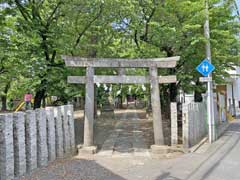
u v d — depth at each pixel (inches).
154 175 304.5
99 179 291.0
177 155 410.6
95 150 425.4
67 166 345.1
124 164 359.3
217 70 697.6
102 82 454.0
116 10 527.2
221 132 667.4
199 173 308.8
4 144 277.6
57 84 525.7
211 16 606.2
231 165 344.2
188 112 463.5
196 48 585.6
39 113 342.6
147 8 581.0
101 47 663.1
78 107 1578.5
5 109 1228.5
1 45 489.7
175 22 567.2
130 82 457.1
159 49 627.8
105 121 893.8
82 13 534.3
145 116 1112.2
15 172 297.3
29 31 479.2
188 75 644.1
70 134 434.9
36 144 334.0
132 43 692.1
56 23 530.6
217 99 837.2
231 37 653.3
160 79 457.4
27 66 500.1
